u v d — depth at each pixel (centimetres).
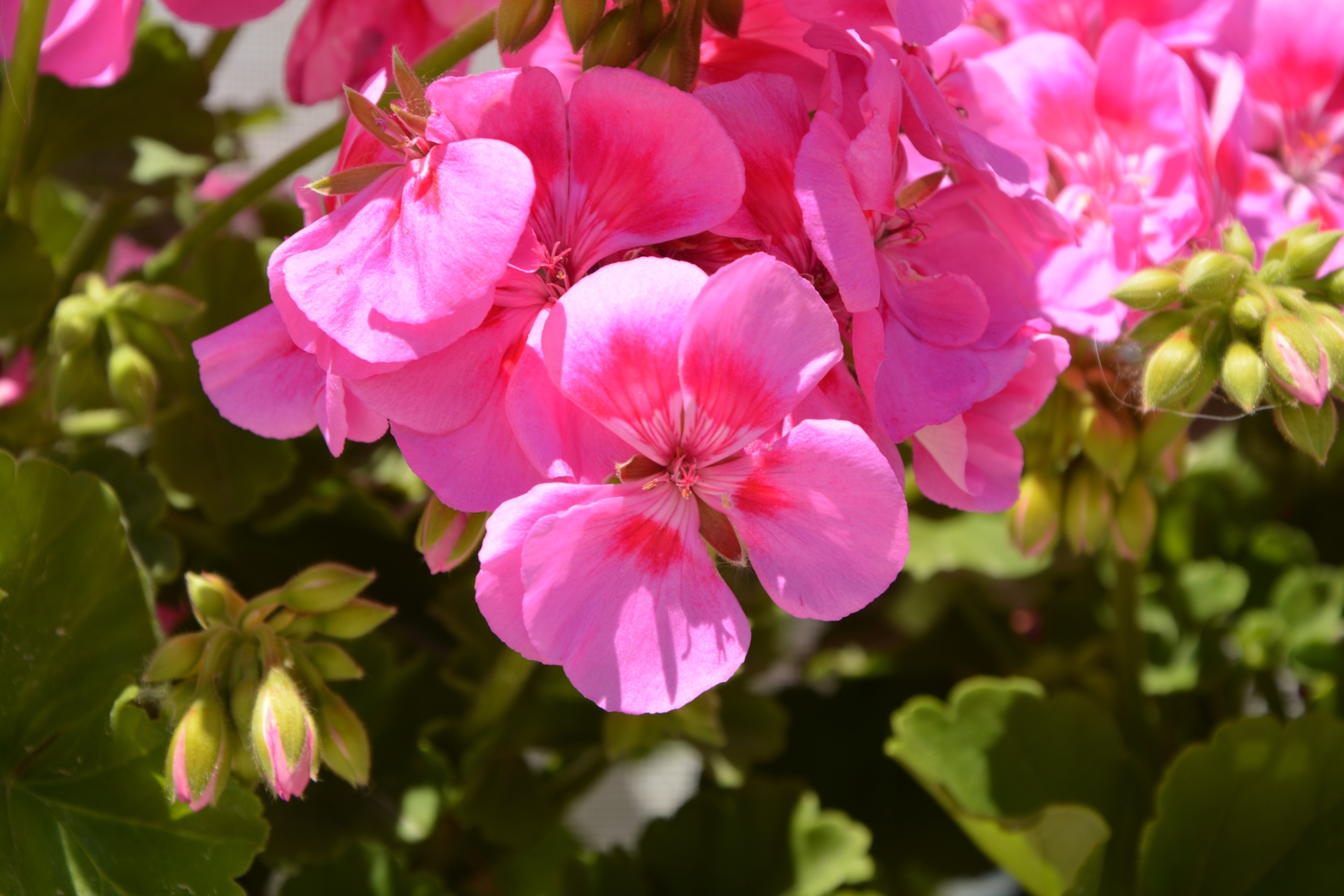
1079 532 40
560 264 32
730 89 32
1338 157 41
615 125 32
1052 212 33
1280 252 35
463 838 46
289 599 35
